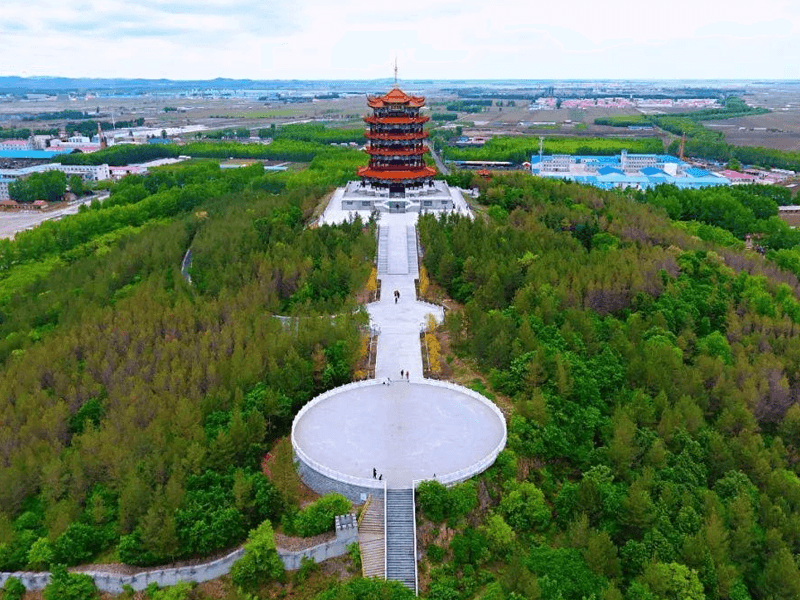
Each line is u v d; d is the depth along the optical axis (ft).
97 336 347.97
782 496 261.85
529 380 291.99
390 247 464.65
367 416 278.05
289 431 280.51
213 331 342.23
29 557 221.25
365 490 232.32
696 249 481.87
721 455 272.10
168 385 298.35
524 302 353.72
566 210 528.22
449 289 404.77
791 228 643.04
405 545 221.25
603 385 304.91
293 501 235.61
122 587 215.72
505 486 243.40
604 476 246.88
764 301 398.62
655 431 280.31
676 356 327.06
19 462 257.55
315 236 451.12
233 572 216.74
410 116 580.71
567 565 212.02
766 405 313.53
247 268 411.54
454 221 492.13
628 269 401.49
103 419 283.38
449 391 298.76
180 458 247.70
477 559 224.53
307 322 336.70
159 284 422.00
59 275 492.13
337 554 223.92
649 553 223.10
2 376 326.03
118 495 244.01
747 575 235.20
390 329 358.23
